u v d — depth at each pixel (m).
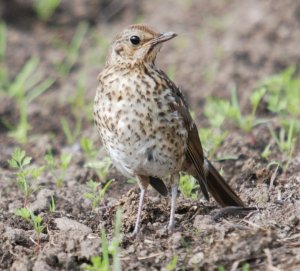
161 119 10.99
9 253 10.41
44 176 13.69
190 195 12.29
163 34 11.23
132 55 11.16
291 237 10.24
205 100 18.02
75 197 12.52
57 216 11.67
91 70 19.88
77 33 22.75
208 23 22.61
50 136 16.39
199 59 19.95
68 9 24.03
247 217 11.09
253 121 15.31
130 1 24.53
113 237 10.81
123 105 10.95
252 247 9.75
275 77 16.92
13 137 16.17
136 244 10.47
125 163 11.32
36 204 12.03
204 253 9.88
